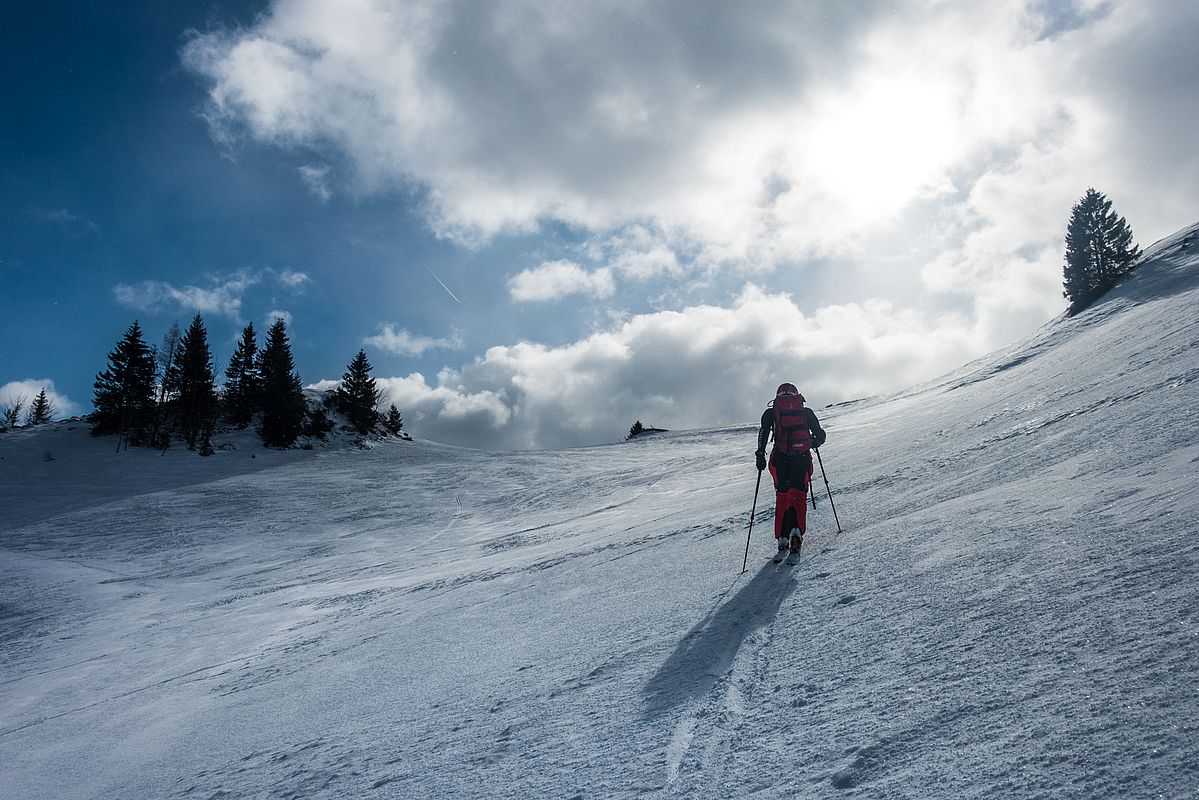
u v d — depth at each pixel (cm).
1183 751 133
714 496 1670
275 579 2041
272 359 6675
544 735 275
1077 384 1210
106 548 2914
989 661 212
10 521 3503
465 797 235
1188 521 262
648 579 621
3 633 1656
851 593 358
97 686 945
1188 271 4247
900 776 164
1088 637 201
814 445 570
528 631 529
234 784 339
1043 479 488
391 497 3922
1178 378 730
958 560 344
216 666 880
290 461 5394
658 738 239
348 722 401
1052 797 135
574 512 2591
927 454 1009
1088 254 5306
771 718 230
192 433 5688
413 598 1070
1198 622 182
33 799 432
